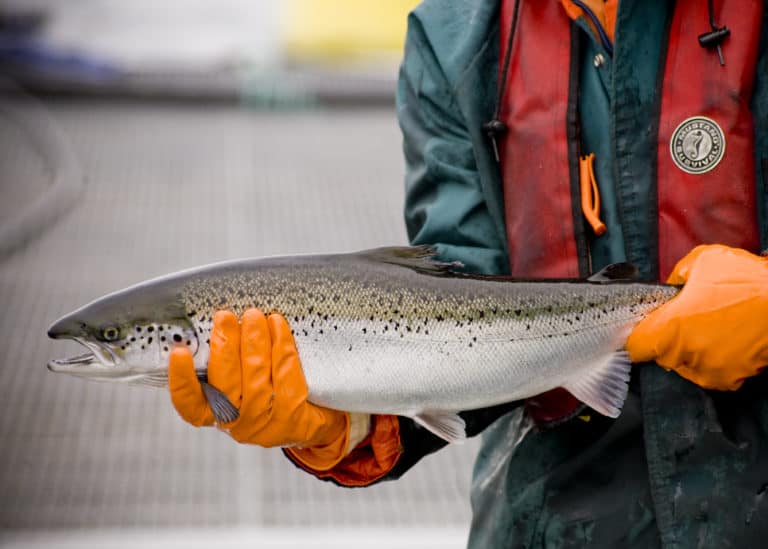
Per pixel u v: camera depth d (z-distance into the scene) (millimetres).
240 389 1936
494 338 2033
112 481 3537
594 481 2105
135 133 6180
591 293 2021
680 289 2000
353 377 2021
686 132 1980
